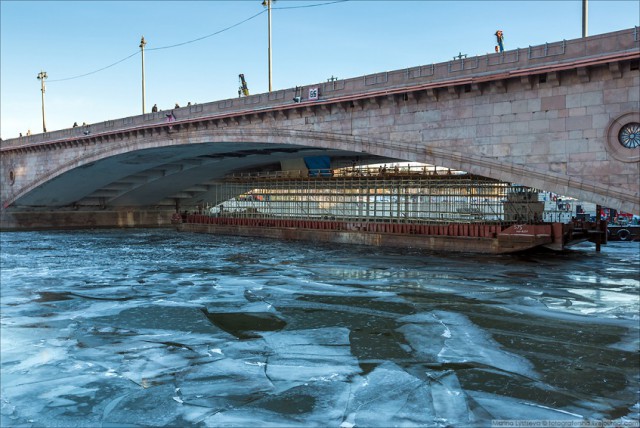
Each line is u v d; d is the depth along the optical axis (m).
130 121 53.38
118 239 56.12
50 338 15.80
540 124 27.84
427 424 9.95
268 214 65.00
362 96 35.28
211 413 10.45
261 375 12.55
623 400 11.06
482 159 30.03
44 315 18.95
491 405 10.79
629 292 23.33
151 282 26.69
